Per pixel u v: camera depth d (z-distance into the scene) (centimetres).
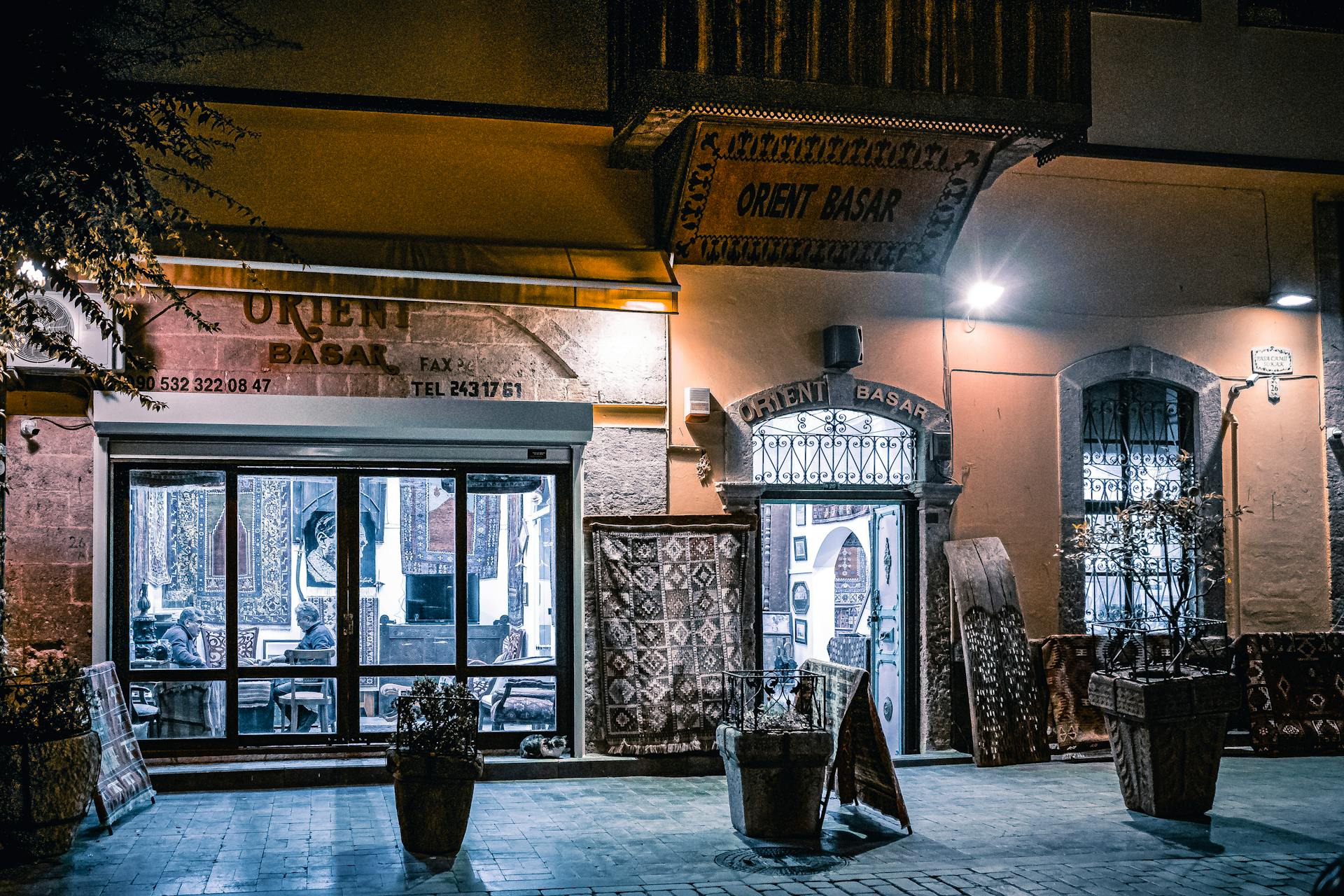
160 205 841
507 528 1043
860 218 1089
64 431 955
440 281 1012
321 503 1015
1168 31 1182
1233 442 1198
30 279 836
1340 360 1223
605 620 1038
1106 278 1181
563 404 1033
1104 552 1099
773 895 664
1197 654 1150
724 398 1083
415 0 1035
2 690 727
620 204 1087
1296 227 1229
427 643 1027
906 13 1002
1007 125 1020
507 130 1058
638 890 672
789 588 1470
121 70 979
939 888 680
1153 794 862
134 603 981
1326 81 1220
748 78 970
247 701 995
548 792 949
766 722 825
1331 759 1122
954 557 1109
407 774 731
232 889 661
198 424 966
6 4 771
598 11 1068
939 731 1104
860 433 1128
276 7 1012
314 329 1002
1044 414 1156
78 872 697
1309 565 1205
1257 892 677
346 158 1031
